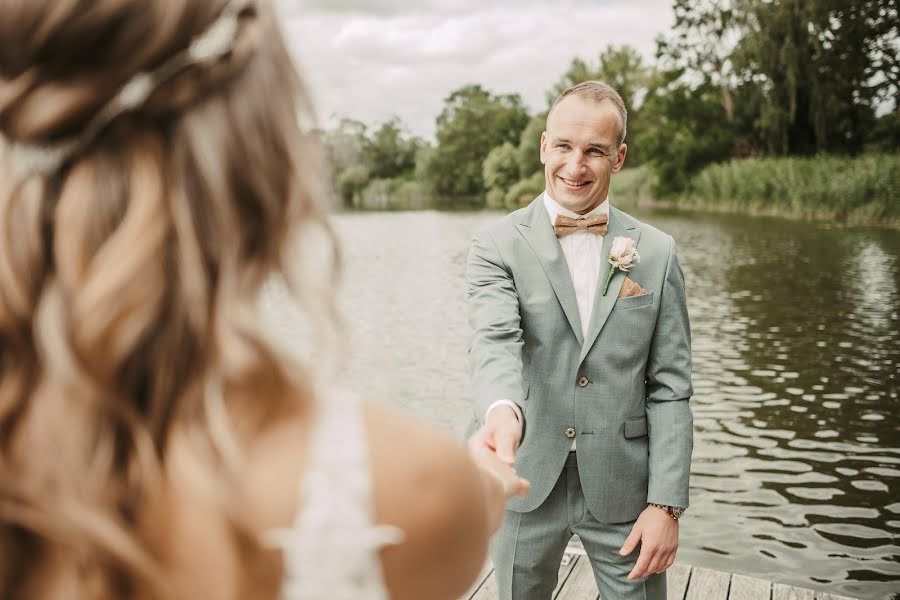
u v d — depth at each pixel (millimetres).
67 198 553
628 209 37250
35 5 543
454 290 15328
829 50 35125
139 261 537
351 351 625
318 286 599
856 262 16828
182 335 559
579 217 2096
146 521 584
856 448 6352
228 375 580
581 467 2031
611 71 53219
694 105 40156
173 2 565
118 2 549
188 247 552
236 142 576
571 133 2041
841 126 35000
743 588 2904
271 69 603
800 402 7551
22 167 572
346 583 594
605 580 2086
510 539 2086
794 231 23750
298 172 603
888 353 9266
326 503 598
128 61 554
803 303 12523
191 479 557
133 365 552
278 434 609
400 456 624
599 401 2031
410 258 21172
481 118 70562
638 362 2043
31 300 557
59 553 568
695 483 5785
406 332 11570
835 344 9781
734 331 10688
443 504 626
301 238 612
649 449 2064
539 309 2059
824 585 4430
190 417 564
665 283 2062
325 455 610
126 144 566
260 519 588
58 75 558
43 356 548
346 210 51781
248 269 583
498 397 1797
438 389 8477
